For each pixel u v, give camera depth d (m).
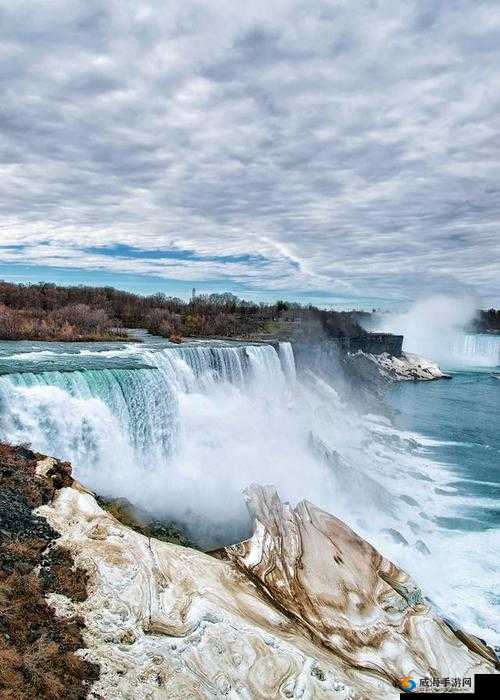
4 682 9.30
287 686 11.41
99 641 11.02
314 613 15.23
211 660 11.39
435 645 15.45
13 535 13.31
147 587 12.86
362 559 18.17
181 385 34.91
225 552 16.61
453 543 24.80
